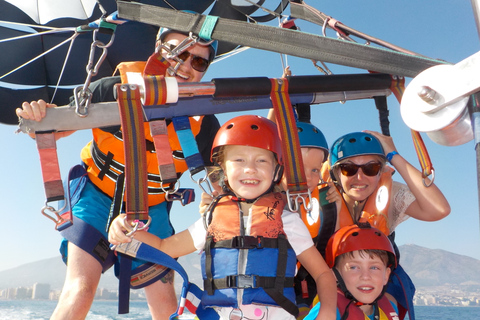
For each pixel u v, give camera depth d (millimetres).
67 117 1998
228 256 2045
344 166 2881
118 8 1824
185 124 2262
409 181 2799
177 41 2826
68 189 2158
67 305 2434
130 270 2812
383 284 2496
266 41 1759
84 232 2635
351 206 2959
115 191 2684
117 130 2654
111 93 2615
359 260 2465
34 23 4574
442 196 2799
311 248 2176
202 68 2916
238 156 2234
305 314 2533
